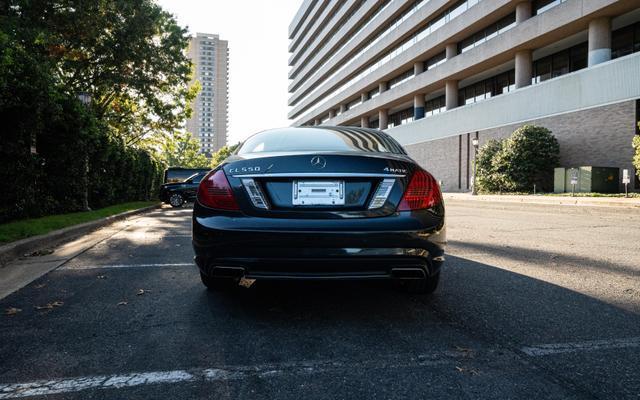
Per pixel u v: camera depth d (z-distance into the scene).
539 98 22.36
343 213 2.73
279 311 3.08
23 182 8.08
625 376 2.05
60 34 16.91
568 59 25.02
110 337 2.57
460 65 29.55
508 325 2.77
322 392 1.91
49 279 4.09
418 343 2.47
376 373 2.09
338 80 54.06
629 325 2.76
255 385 1.97
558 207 13.79
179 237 7.29
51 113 8.65
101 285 3.85
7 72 7.01
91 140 11.19
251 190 2.78
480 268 4.48
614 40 22.45
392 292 3.57
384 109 44.16
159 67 20.84
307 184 2.79
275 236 2.65
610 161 18.69
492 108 25.86
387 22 41.56
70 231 7.23
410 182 2.86
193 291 3.63
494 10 26.30
